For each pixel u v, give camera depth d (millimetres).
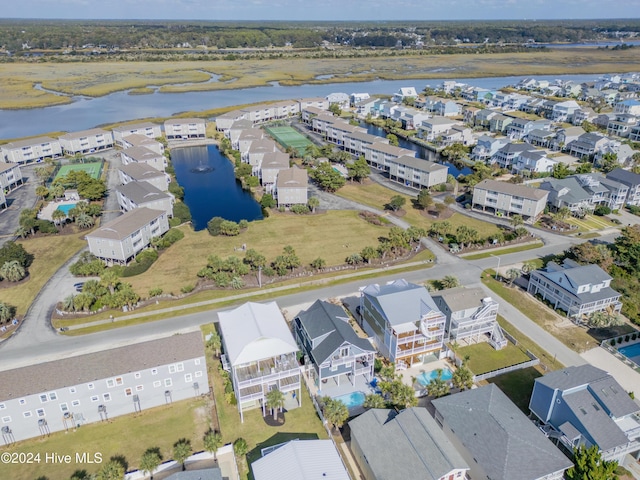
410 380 60406
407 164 129875
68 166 143875
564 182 116312
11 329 70438
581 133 162000
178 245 97000
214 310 75000
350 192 127438
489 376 61281
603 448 45969
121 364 53750
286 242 98312
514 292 81125
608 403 49562
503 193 110250
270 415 55000
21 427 51062
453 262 90500
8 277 81750
